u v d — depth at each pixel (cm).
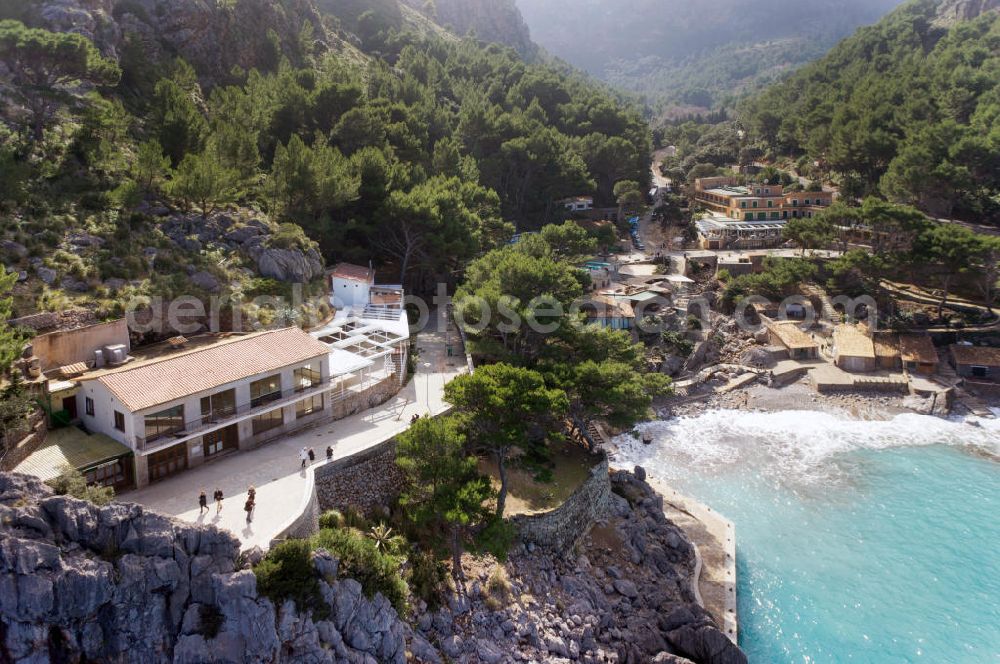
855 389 10075
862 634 5581
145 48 11406
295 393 5878
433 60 19500
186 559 3662
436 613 4659
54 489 3753
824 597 5988
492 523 5088
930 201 14425
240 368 5503
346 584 4062
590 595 5441
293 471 5122
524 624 4856
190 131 8738
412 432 5019
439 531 5341
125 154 8488
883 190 14525
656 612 5456
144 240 7300
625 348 7419
